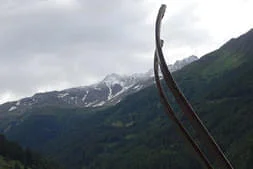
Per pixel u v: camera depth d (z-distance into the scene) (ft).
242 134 584.40
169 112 16.07
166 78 15.24
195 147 15.83
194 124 15.26
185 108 15.20
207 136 15.24
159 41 15.43
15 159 596.70
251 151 479.82
